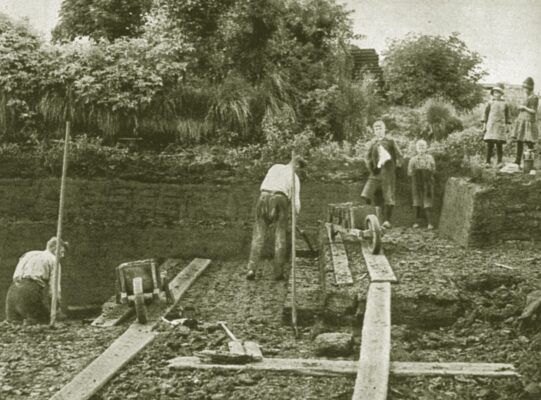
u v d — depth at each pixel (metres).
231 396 7.52
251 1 17.53
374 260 11.07
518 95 19.81
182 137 16.33
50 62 16.23
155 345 9.02
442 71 20.64
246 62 17.59
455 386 7.70
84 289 14.74
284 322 10.23
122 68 16.38
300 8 18.52
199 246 14.72
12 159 15.28
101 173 15.28
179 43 16.86
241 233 14.71
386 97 20.77
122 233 14.86
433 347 8.99
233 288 12.33
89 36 18.56
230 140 16.42
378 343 8.45
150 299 10.55
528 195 12.66
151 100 16.30
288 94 17.72
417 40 20.59
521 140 14.07
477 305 9.88
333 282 10.31
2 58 16.11
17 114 16.08
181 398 7.51
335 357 8.75
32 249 14.81
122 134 16.36
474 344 9.03
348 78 18.88
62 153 15.27
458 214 13.34
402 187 15.01
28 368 8.36
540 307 9.23
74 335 9.62
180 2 17.41
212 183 15.06
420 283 10.18
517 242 12.59
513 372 7.91
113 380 8.00
